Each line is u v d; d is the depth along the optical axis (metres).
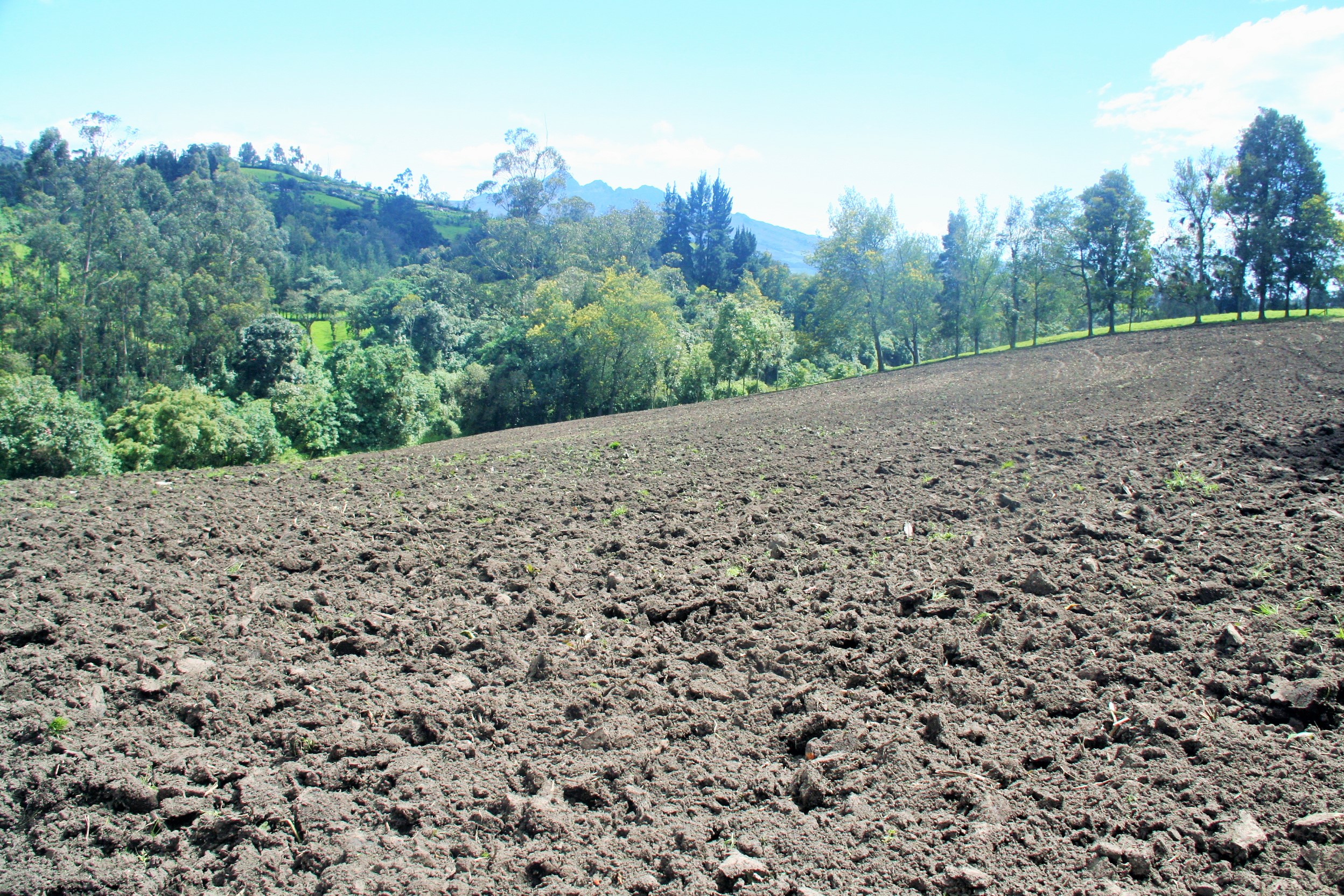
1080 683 5.05
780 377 63.00
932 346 87.25
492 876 3.61
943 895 3.34
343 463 17.77
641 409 60.78
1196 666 5.10
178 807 4.09
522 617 6.81
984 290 65.31
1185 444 12.47
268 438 39.75
